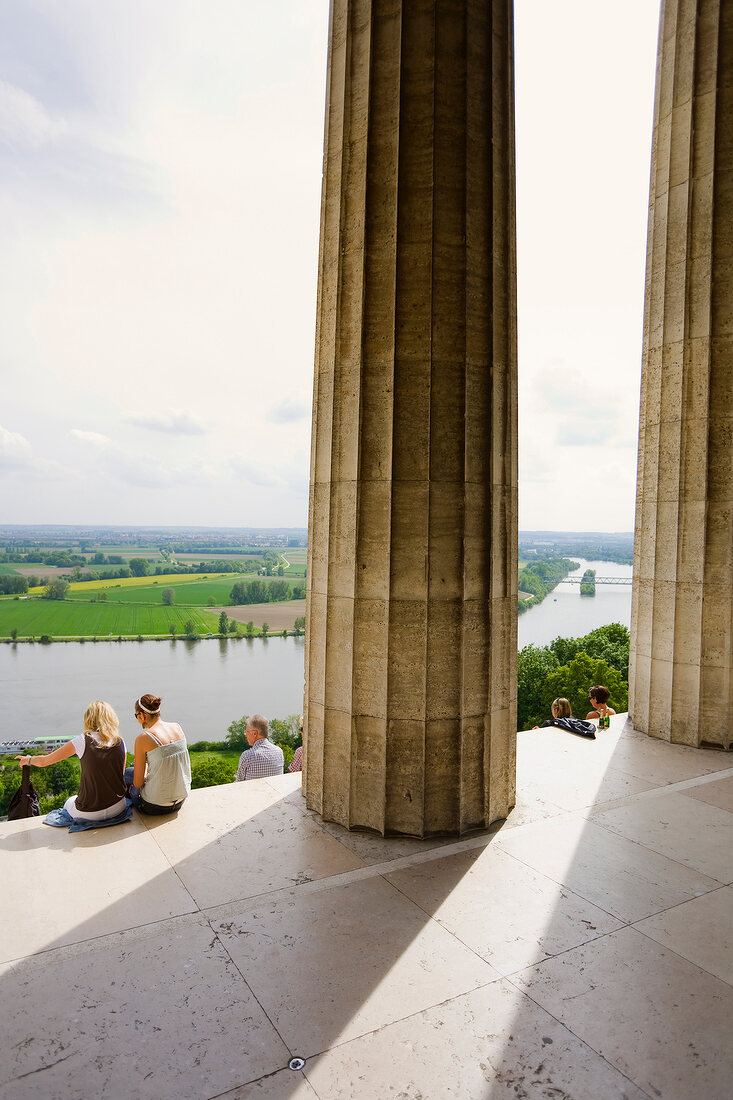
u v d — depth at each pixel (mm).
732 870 5934
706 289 9195
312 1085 3561
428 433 6348
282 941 4801
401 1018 4059
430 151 6246
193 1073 3627
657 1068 3697
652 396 9930
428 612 6391
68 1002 4141
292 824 6750
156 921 5004
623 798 7527
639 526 10203
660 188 9734
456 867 5934
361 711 6582
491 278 6578
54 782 32625
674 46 9453
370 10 6332
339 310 6621
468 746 6633
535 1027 4004
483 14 6426
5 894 5312
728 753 9125
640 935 4941
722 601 9211
